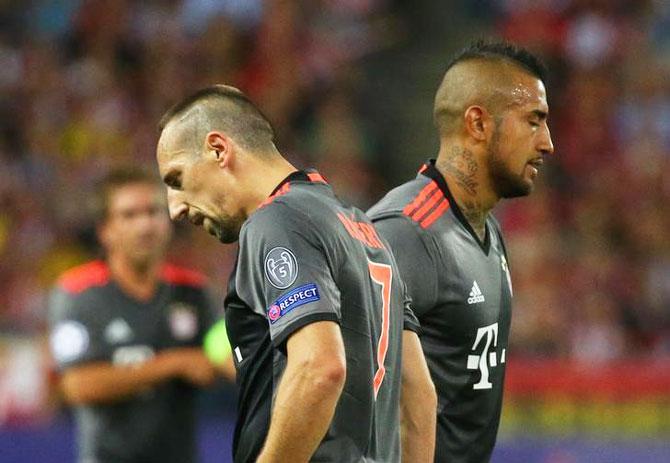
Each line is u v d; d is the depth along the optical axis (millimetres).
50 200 44781
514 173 15547
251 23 53594
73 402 21438
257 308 12211
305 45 53188
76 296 21609
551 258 42156
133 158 48094
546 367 32594
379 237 13461
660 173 48188
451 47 54750
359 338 12297
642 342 40812
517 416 32469
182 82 51625
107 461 21062
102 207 21672
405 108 53156
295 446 11453
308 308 11711
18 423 32781
